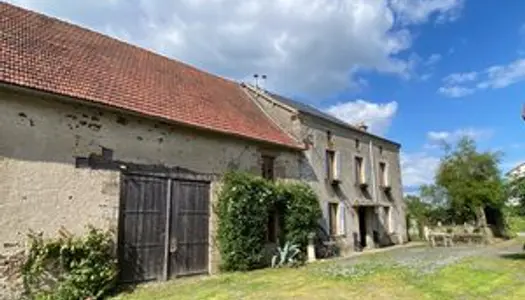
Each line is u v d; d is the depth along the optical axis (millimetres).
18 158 8102
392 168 24328
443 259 13305
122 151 9930
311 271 11414
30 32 10477
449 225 24797
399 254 16219
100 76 10758
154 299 8094
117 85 10898
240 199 12383
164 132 11000
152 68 13656
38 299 7859
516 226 25625
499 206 23734
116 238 9281
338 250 17625
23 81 8312
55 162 8641
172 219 10805
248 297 7875
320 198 17453
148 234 10188
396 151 25250
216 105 14281
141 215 10094
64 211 8562
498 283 8688
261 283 9539
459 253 15406
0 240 7656
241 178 12633
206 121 12273
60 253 8305
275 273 11297
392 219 23156
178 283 10023
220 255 11938
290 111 17172
